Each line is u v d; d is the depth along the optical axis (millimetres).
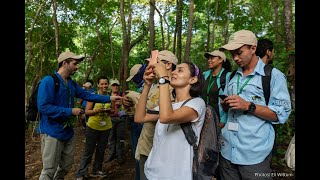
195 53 15688
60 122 3461
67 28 11109
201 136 2131
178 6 9930
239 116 2383
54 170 3508
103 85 5035
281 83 2260
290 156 2457
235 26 12961
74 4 10641
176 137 2088
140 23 12258
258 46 3010
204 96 3959
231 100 2188
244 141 2326
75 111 3449
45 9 9797
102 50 13664
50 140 3418
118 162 5633
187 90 2223
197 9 12828
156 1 11312
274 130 2395
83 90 4016
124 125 5707
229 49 2277
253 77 2373
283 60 4637
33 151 6965
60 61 3580
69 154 3758
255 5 12672
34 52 10602
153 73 2301
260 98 2322
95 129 4633
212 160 2076
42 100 3293
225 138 2490
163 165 2078
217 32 16594
